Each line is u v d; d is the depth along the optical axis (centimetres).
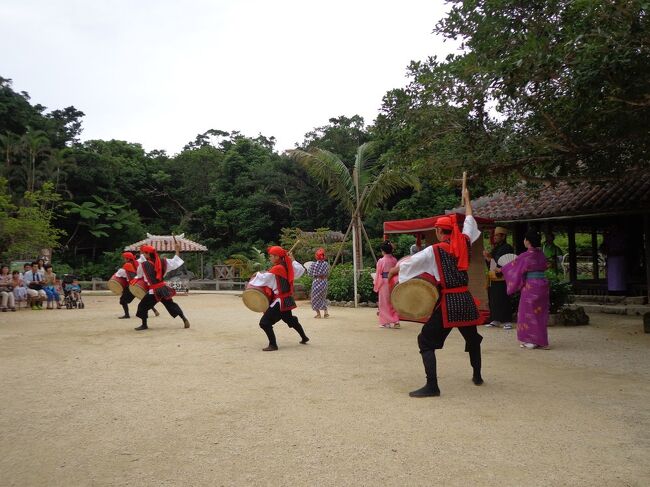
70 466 340
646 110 691
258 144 4478
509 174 1037
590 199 1262
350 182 1598
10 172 3475
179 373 612
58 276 2967
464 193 564
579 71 603
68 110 4562
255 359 696
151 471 331
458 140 891
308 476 321
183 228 4116
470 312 510
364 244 2681
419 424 416
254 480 316
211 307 1568
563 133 780
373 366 645
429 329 508
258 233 3719
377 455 353
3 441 387
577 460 342
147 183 4375
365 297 1502
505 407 461
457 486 306
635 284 1362
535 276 754
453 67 748
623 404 468
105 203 3909
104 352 758
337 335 915
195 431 405
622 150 838
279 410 458
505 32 744
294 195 3512
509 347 771
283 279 773
